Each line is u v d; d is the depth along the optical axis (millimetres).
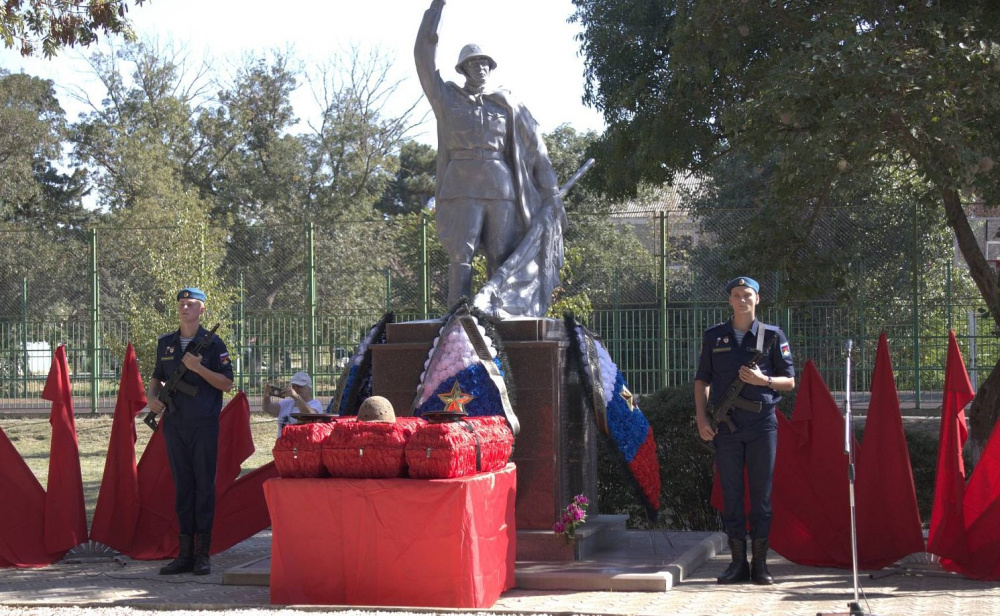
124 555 7902
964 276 19594
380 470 5805
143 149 36844
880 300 17641
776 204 11680
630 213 20953
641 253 22391
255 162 42312
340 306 24266
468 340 7023
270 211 39531
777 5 12242
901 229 17422
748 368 6434
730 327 6664
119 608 5801
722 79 15234
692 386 9422
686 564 6867
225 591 6453
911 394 17922
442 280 19969
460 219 7746
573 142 35469
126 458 7875
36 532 7598
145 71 41562
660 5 18469
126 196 37031
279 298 24172
